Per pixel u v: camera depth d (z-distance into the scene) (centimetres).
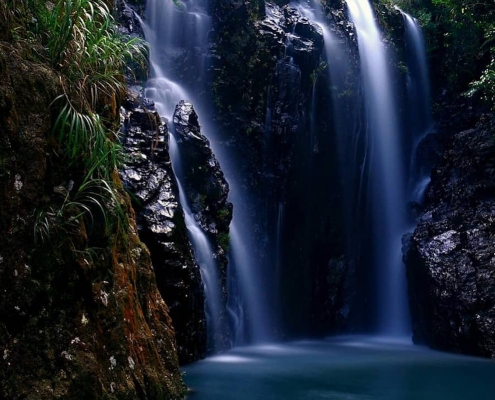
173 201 845
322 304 1296
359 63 1370
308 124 1262
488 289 1012
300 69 1230
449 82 1509
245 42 1209
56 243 390
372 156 1413
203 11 1206
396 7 1595
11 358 349
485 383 772
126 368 445
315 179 1291
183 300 821
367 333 1310
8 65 385
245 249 1137
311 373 812
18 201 370
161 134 891
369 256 1373
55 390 365
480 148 1184
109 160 461
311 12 1363
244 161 1179
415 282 1152
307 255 1279
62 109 412
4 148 364
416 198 1409
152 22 1127
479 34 1428
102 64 490
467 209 1143
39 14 446
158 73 1112
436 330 1071
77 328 398
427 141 1469
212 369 819
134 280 512
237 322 1075
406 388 732
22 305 362
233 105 1188
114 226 455
